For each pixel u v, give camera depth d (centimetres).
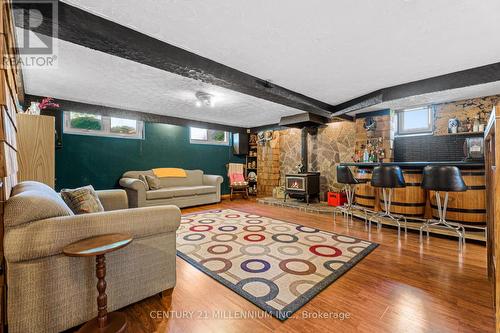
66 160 423
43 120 251
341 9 170
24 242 115
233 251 256
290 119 520
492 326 138
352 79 309
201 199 536
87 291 137
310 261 229
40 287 122
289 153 648
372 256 243
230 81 268
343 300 165
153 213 159
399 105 426
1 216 116
